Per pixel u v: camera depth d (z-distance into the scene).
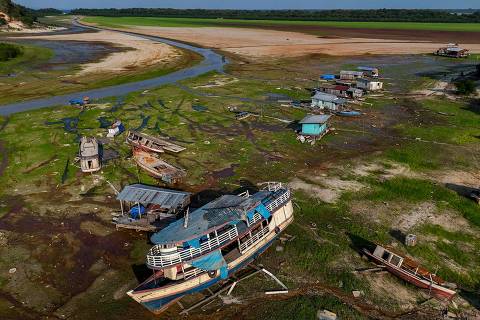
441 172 38.66
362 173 38.34
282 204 28.05
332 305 22.59
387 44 135.25
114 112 58.44
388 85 75.44
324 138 47.47
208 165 40.34
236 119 54.66
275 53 117.12
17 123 53.31
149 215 29.80
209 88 73.69
